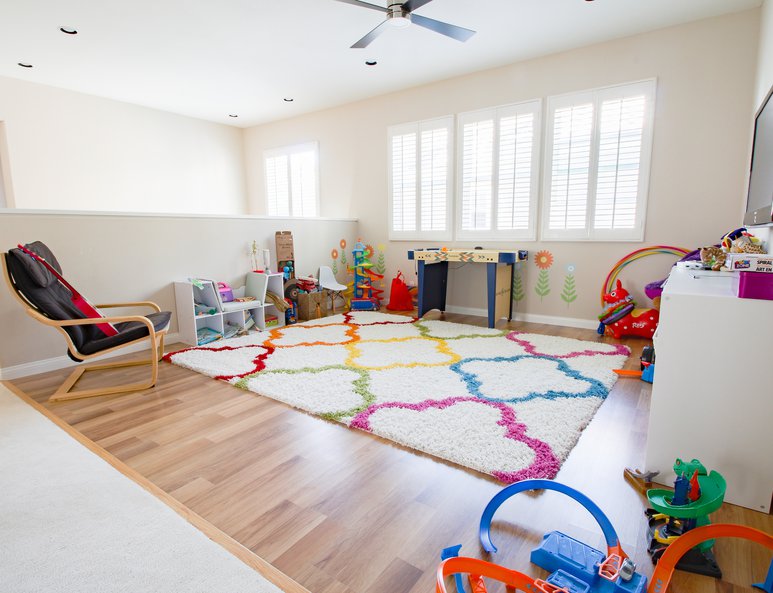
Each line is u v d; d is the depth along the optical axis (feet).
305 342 12.06
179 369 10.04
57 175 15.61
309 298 15.34
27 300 8.10
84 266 10.59
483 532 4.50
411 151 16.48
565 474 5.67
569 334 12.91
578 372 9.29
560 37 12.04
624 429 6.88
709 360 4.92
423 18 9.14
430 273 15.17
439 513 4.91
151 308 11.86
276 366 9.95
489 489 5.36
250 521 4.79
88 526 4.72
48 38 11.66
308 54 13.00
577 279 13.70
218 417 7.45
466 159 15.21
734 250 7.89
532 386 8.52
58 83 15.11
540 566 4.15
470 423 6.95
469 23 11.18
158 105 17.88
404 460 6.04
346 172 18.58
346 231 18.28
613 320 12.32
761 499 4.89
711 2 10.23
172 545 4.43
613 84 12.36
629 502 5.09
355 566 4.15
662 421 5.27
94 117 16.47
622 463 5.92
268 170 21.27
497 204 14.76
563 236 13.64
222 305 12.61
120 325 10.26
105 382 9.22
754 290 4.61
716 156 11.32
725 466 5.02
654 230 12.34
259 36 11.76
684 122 11.60
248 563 4.19
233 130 21.53
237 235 14.11
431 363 10.07
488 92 14.47
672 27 11.46
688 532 4.00
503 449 6.14
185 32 11.48
